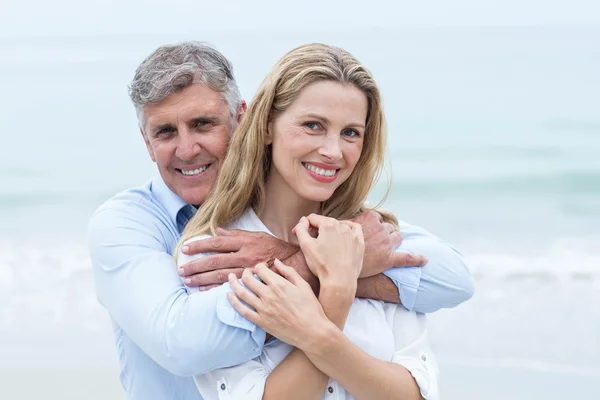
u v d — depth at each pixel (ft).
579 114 68.28
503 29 89.66
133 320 9.76
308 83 9.75
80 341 29.96
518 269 40.60
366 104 10.13
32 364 27.37
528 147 61.36
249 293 9.30
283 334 9.18
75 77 80.38
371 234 10.26
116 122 68.74
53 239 45.96
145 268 10.07
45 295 36.47
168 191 11.51
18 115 69.92
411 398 9.73
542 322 32.53
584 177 55.16
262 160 10.37
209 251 10.05
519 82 76.43
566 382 26.08
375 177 10.86
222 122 11.25
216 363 9.28
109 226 10.64
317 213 10.93
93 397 24.23
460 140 63.87
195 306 9.36
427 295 10.51
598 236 46.24
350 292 9.54
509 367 27.40
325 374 9.44
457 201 52.47
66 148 63.10
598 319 32.78
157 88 10.88
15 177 57.36
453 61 83.71
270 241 10.05
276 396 9.32
